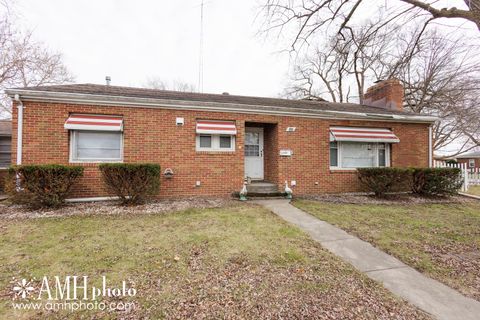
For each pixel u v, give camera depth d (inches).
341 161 410.0
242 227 212.7
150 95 350.9
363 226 226.4
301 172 385.7
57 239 176.6
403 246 181.5
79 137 306.7
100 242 172.2
